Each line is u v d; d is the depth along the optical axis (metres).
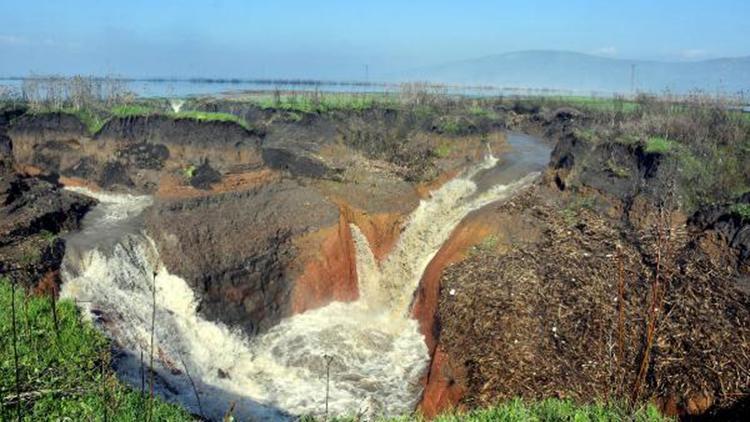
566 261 18.44
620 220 20.81
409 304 21.66
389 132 32.12
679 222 19.03
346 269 22.73
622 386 11.92
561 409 10.15
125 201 25.56
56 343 11.97
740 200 18.00
